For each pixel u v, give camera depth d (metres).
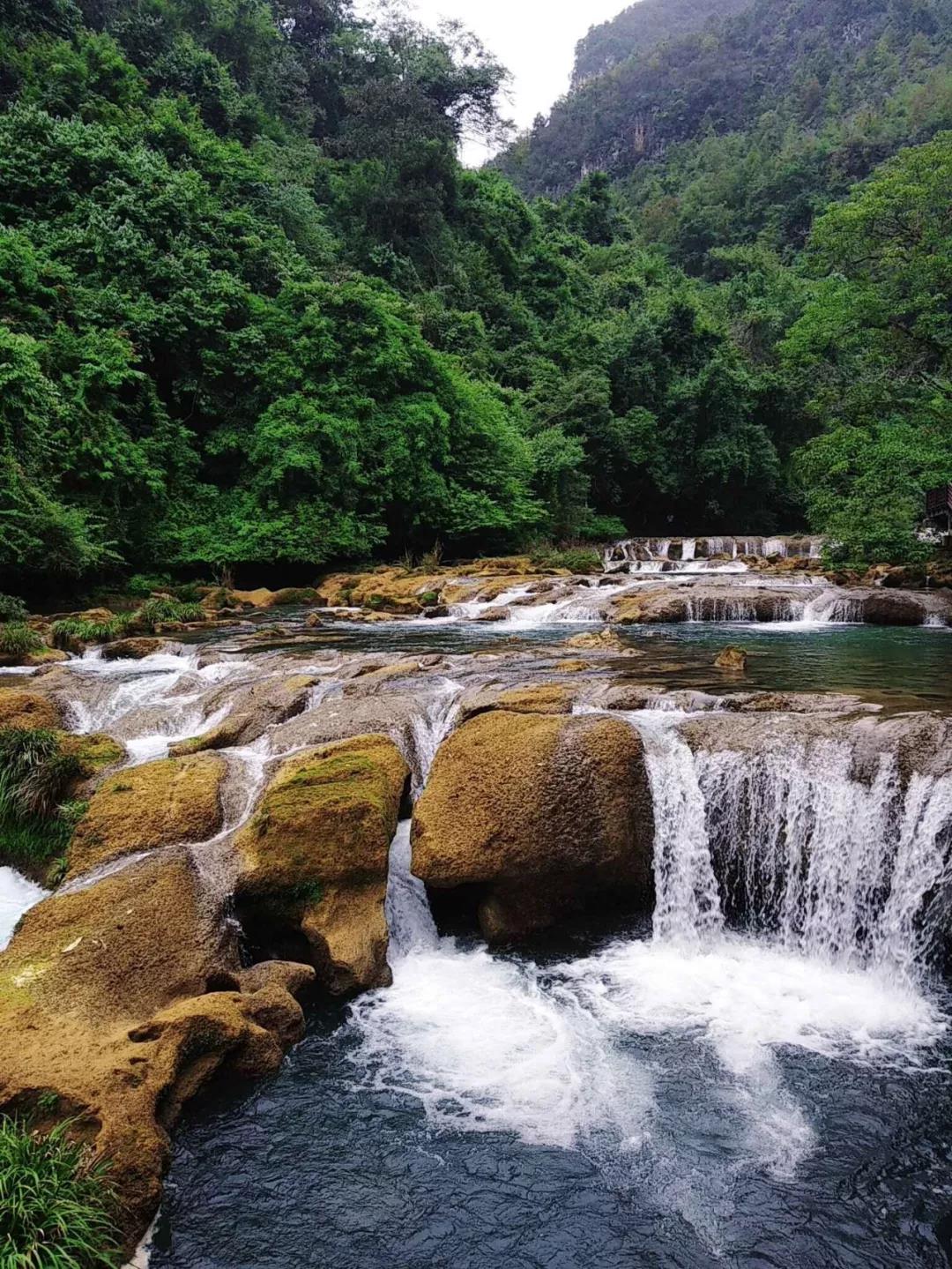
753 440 47.50
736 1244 4.73
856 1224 4.84
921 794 7.46
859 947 7.66
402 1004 7.04
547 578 26.47
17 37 37.72
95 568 24.00
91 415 25.17
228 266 32.34
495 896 8.09
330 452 29.55
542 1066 6.21
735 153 122.94
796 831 8.07
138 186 30.81
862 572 25.27
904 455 24.38
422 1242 4.77
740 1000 7.10
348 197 47.84
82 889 7.35
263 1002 6.42
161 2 46.91
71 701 12.78
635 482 47.56
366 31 61.81
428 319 41.94
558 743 8.56
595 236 77.88
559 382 46.06
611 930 8.30
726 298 66.88
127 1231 4.68
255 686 12.48
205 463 29.53
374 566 30.67
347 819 7.74
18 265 25.30
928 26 155.00
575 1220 4.90
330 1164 5.32
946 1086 5.95
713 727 8.88
